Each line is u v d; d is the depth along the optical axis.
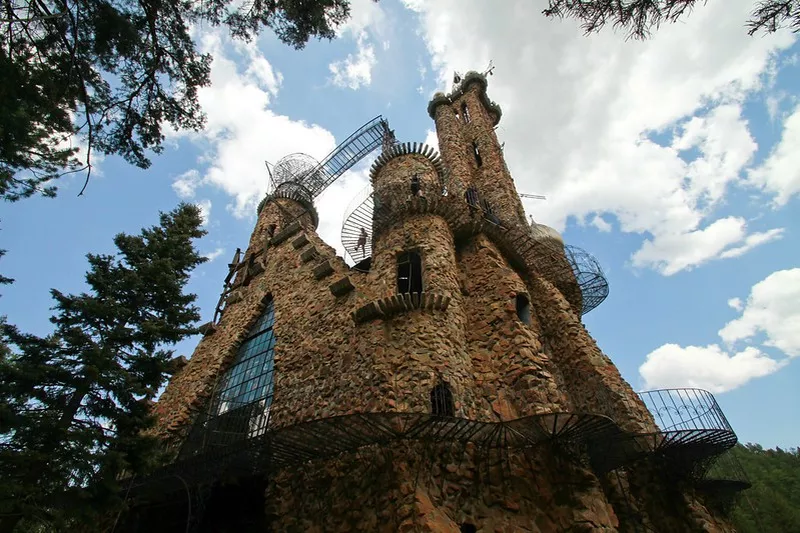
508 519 10.18
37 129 10.60
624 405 15.41
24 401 12.20
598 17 6.45
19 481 10.75
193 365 23.03
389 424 9.79
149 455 12.74
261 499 15.07
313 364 16.12
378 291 15.80
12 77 8.57
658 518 13.88
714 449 13.96
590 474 10.80
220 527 15.37
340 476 11.65
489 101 41.59
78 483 11.70
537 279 20.77
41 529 11.16
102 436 12.20
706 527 13.34
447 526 9.45
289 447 10.86
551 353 18.16
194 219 21.14
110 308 14.79
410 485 9.81
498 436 10.74
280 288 22.38
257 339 21.23
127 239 18.09
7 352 13.09
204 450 15.29
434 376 12.27
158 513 16.53
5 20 8.03
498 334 14.73
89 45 9.52
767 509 33.25
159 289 16.70
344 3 10.58
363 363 13.66
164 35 10.24
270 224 31.69
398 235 17.61
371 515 10.11
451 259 16.84
